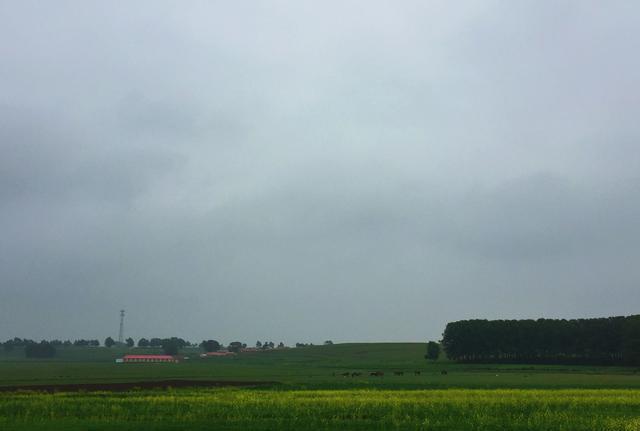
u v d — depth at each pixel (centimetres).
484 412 4169
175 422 3600
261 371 12812
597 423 3609
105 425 3419
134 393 5709
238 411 4147
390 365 16638
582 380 8769
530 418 3803
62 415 4003
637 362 14112
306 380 8725
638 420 3697
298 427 3391
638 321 14162
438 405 4612
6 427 3319
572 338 16050
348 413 4097
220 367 15588
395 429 3359
